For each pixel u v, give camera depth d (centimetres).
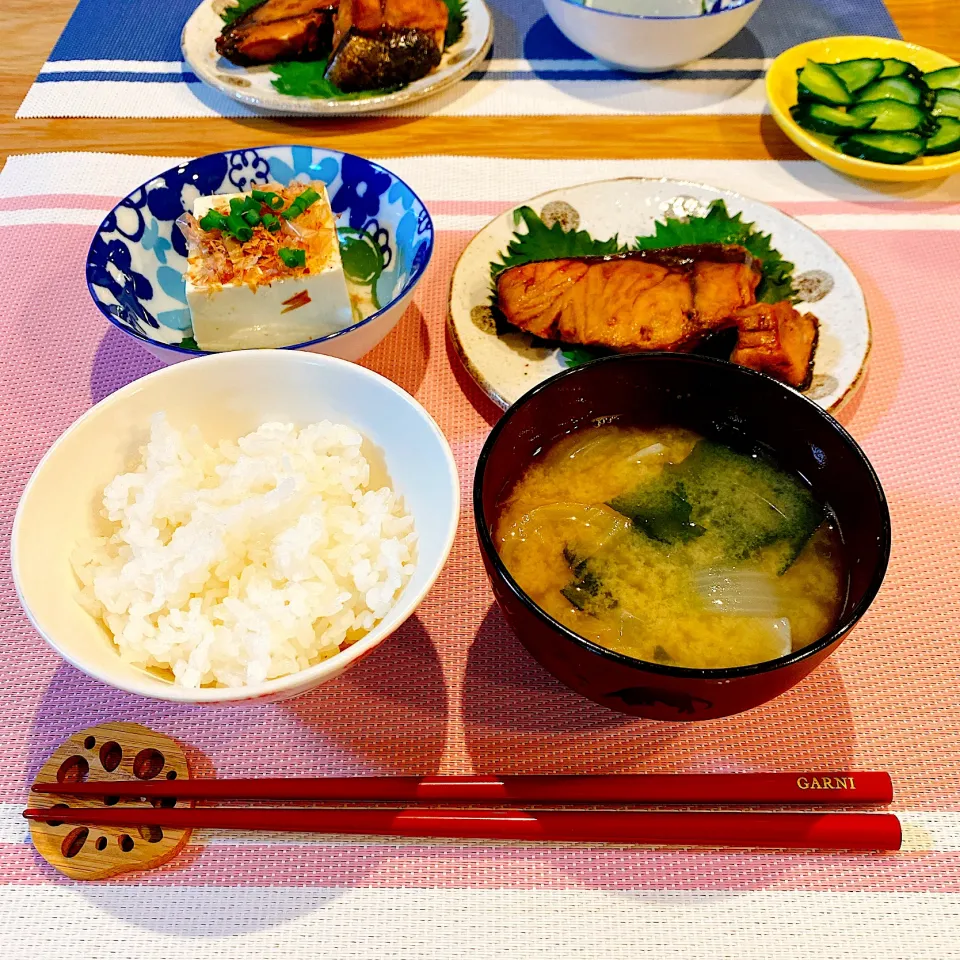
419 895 28
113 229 40
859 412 39
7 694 32
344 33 51
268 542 30
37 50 57
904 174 46
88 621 28
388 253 43
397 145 50
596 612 29
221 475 31
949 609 34
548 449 32
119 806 29
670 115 52
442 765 31
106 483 31
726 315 39
